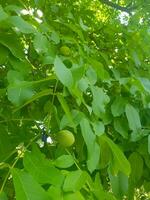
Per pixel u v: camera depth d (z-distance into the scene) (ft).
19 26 1.86
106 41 3.29
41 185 1.48
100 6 5.25
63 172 1.51
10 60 2.02
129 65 3.04
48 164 1.51
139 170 2.55
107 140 1.89
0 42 1.96
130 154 2.61
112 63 3.11
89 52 2.68
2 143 2.08
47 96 2.15
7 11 2.09
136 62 3.01
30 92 1.85
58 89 1.89
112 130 2.59
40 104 2.18
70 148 2.22
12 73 2.00
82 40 2.65
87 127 1.82
